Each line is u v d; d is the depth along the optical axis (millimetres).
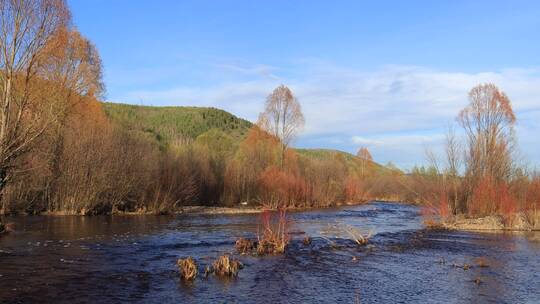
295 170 75750
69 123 46531
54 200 48125
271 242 27828
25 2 29328
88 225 37938
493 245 31453
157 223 41688
